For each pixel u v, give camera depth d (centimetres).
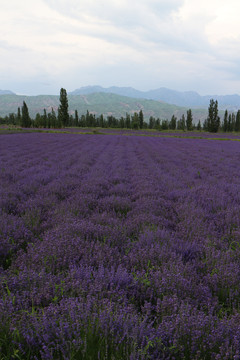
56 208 537
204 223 466
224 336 184
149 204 590
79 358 162
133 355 154
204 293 249
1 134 4362
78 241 344
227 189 813
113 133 7481
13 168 1078
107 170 1162
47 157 1616
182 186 866
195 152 2273
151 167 1303
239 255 337
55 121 11075
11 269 283
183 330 183
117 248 350
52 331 175
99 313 194
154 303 242
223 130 12288
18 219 443
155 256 322
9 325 179
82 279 258
